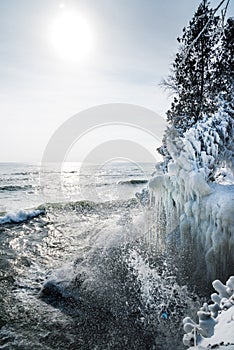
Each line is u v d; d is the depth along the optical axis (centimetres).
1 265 771
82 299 534
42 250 900
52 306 541
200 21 829
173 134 539
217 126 584
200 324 251
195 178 462
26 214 1384
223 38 834
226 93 818
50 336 456
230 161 587
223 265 433
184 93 989
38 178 3647
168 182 529
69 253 855
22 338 451
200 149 534
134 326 460
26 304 552
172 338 424
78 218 1305
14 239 1036
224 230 425
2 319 502
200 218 466
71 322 489
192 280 477
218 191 461
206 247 457
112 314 490
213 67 914
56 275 618
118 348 427
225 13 456
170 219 528
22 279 676
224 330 225
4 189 2828
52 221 1304
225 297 289
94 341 442
